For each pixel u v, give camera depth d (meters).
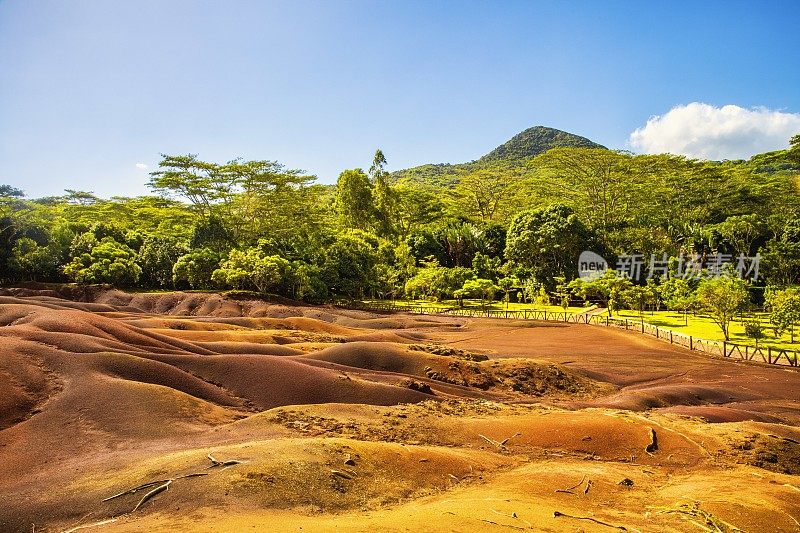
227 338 25.38
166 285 58.50
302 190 84.75
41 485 8.83
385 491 8.93
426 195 95.75
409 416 14.09
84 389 13.52
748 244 67.81
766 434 14.57
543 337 38.84
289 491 8.09
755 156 89.00
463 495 9.00
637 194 89.62
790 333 38.41
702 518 8.53
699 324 45.88
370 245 69.38
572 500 9.13
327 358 22.06
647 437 13.58
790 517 8.81
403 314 52.94
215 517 7.02
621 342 36.41
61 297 47.50
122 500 7.76
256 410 15.61
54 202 94.56
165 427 12.17
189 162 77.50
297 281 57.12
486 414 15.16
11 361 14.29
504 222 96.62
